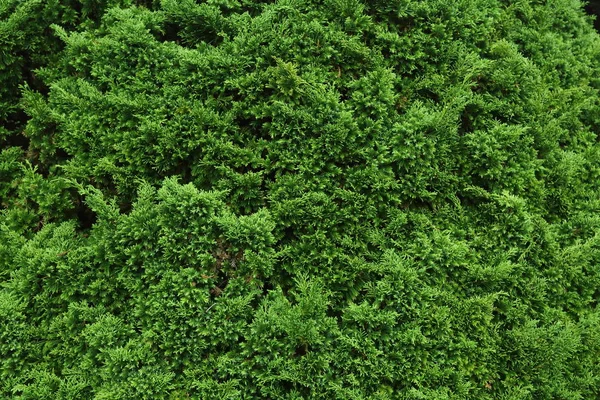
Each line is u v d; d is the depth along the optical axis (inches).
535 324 123.9
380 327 117.6
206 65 131.6
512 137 137.4
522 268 130.7
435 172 132.8
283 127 130.7
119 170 131.0
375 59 139.1
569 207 149.7
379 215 131.9
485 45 155.3
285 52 134.0
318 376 112.5
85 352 119.6
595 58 187.2
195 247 118.5
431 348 119.1
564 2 188.2
